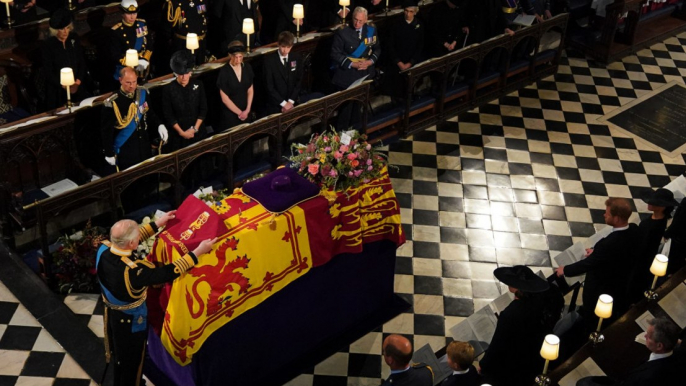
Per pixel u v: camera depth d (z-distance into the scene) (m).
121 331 6.40
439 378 7.05
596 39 13.77
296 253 7.16
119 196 8.70
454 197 10.34
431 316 8.59
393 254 8.27
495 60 12.34
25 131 8.42
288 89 10.12
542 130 11.80
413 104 11.34
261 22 12.95
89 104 8.88
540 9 12.66
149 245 8.11
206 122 10.26
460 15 11.60
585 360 6.91
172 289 6.45
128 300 6.25
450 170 10.80
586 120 12.15
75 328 7.82
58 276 8.23
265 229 6.86
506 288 9.03
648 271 8.05
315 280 7.55
